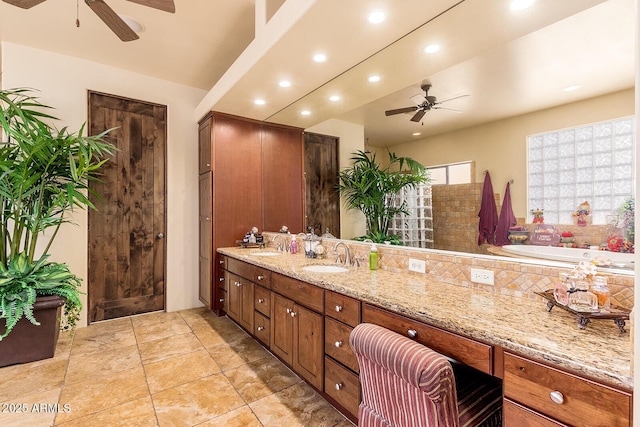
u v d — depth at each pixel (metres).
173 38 2.86
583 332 1.05
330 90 2.69
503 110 1.59
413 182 2.02
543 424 0.92
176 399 1.98
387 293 1.56
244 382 2.19
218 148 3.49
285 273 2.21
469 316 1.22
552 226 1.37
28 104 2.53
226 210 3.55
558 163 1.36
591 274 1.15
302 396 2.03
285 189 3.43
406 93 2.18
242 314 2.94
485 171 1.63
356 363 1.62
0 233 2.47
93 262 3.31
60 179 2.96
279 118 3.50
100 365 2.42
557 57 1.42
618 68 1.23
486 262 1.60
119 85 3.43
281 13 1.90
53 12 2.48
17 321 2.33
